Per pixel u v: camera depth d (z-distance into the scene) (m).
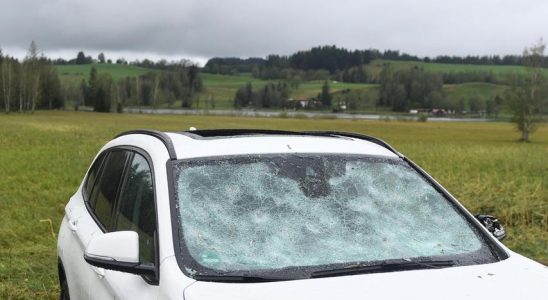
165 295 2.62
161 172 3.22
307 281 2.68
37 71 161.75
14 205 13.76
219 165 3.31
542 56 80.44
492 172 19.98
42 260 8.46
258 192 3.22
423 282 2.69
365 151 3.74
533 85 80.25
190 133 3.78
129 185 3.61
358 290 2.58
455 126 130.50
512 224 11.44
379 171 3.59
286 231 3.06
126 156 3.90
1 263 8.09
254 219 3.09
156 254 2.86
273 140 3.65
